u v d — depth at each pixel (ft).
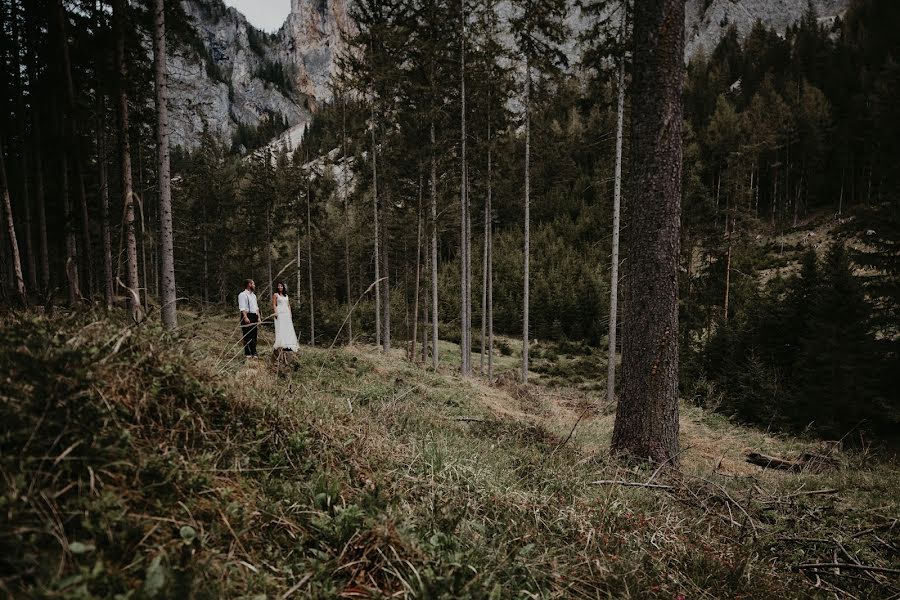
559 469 14.53
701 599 8.46
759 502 14.83
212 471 7.19
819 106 200.54
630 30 51.06
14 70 58.03
